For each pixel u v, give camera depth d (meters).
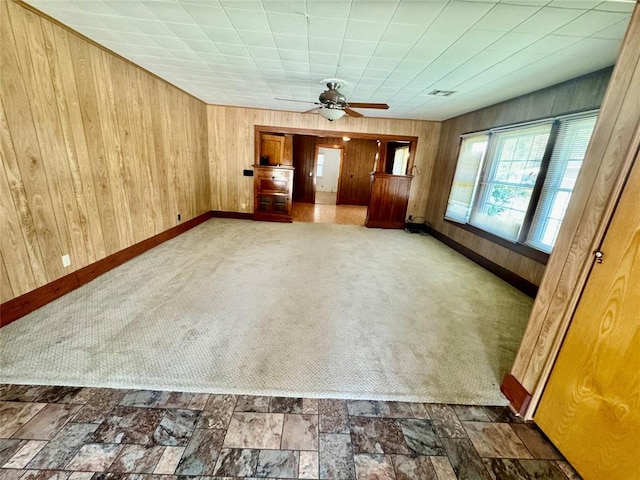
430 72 3.07
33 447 1.30
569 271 1.37
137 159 3.60
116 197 3.26
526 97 3.51
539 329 1.54
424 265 4.12
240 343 2.10
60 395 1.57
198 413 1.52
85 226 2.84
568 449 1.37
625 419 1.13
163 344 2.03
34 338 2.01
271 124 5.81
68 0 2.01
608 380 1.20
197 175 5.41
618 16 1.79
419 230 6.39
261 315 2.50
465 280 3.64
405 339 2.29
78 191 2.72
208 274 3.29
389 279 3.51
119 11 2.14
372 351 2.11
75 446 1.32
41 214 2.36
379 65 2.97
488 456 1.40
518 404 1.64
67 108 2.55
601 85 2.62
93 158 2.89
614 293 1.18
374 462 1.34
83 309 2.42
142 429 1.42
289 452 1.36
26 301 2.27
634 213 1.11
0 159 2.02
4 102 2.03
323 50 2.69
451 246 5.13
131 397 1.59
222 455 1.32
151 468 1.25
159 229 4.23
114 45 2.83
